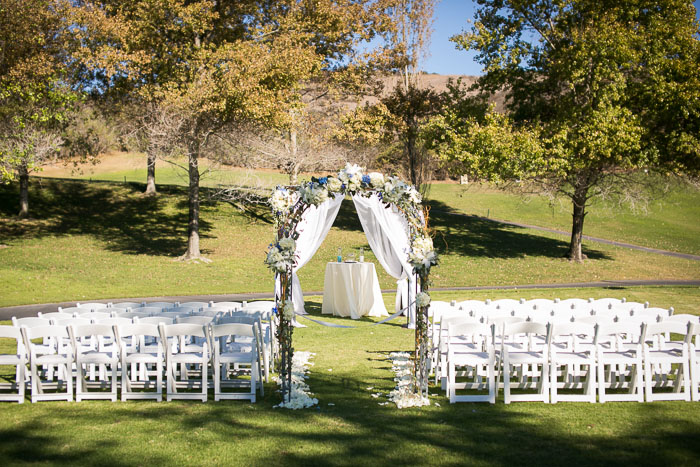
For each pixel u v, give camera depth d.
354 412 5.88
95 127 30.67
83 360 6.41
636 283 22.16
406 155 31.25
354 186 7.00
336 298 13.64
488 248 29.38
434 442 4.87
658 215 39.78
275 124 23.33
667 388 6.95
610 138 22.14
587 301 8.99
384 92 31.28
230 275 22.69
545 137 24.36
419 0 29.88
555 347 7.24
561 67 23.31
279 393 6.64
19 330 6.20
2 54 22.94
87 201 34.03
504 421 5.51
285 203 9.44
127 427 5.31
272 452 4.63
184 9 22.69
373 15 28.69
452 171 26.95
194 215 24.78
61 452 4.63
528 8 26.06
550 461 4.41
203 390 6.35
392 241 11.66
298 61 23.55
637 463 4.35
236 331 6.35
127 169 52.53
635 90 23.28
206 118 23.00
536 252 28.80
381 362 8.45
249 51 22.44
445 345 7.27
